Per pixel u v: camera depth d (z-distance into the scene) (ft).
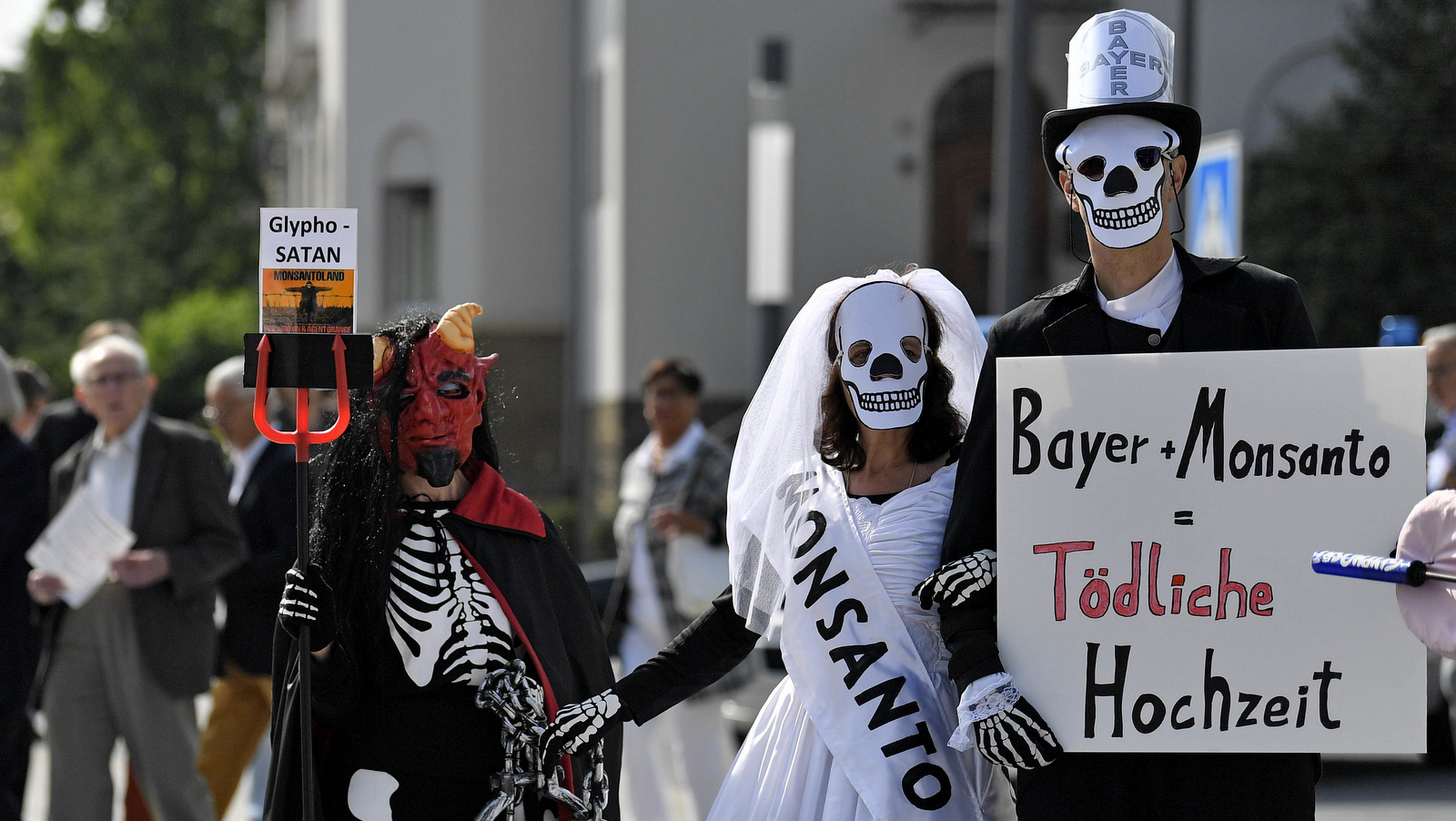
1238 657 19.84
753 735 23.86
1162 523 20.04
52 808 37.06
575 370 124.77
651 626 40.60
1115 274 20.65
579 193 124.16
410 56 127.03
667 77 109.81
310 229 21.30
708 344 110.63
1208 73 101.09
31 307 248.73
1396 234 93.09
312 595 20.53
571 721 22.03
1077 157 20.44
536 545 22.91
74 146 230.48
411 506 22.11
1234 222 43.34
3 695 35.37
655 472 41.45
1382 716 19.51
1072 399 20.26
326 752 21.99
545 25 125.70
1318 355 19.77
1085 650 20.10
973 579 20.66
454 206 125.80
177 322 164.55
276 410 41.47
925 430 23.26
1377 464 19.61
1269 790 19.89
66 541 36.37
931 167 112.57
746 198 110.63
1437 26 94.73
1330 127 96.02
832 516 23.04
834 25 111.34
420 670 21.53
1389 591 19.52
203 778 38.37
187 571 36.83
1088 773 20.24
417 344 21.76
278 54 209.36
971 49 111.75
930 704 22.33
